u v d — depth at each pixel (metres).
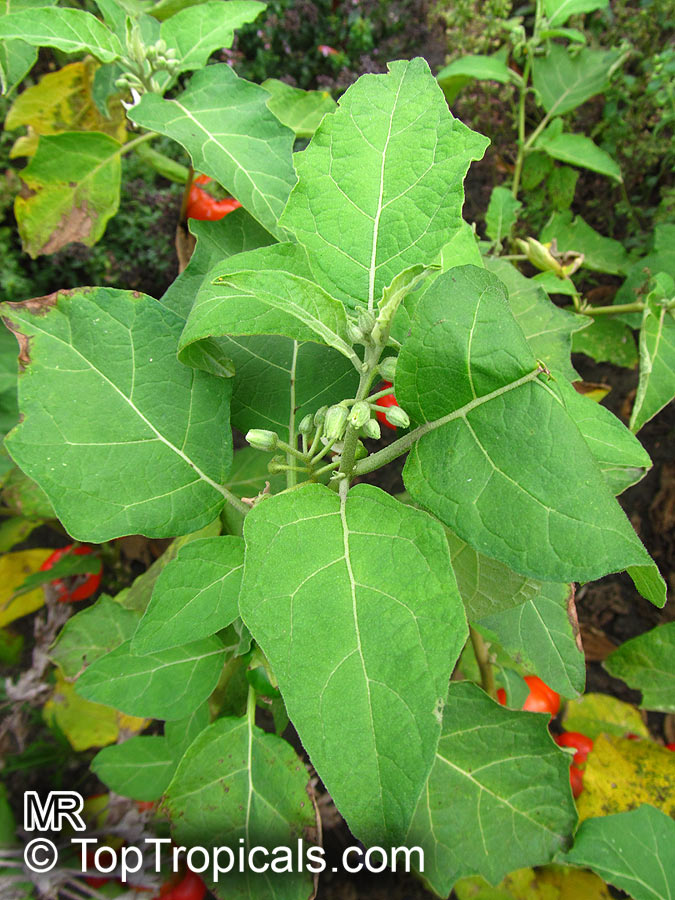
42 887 0.40
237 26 0.42
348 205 0.27
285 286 0.23
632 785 0.48
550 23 0.60
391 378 0.25
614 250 0.66
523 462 0.22
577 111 0.77
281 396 0.35
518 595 0.32
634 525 0.69
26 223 0.52
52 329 0.28
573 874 0.48
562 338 0.40
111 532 0.28
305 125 0.53
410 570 0.22
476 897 0.48
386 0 0.81
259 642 0.21
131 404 0.29
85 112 0.61
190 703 0.34
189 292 0.35
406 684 0.20
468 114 0.76
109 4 0.44
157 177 0.78
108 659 0.34
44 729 0.58
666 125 0.70
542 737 0.38
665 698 0.48
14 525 0.58
